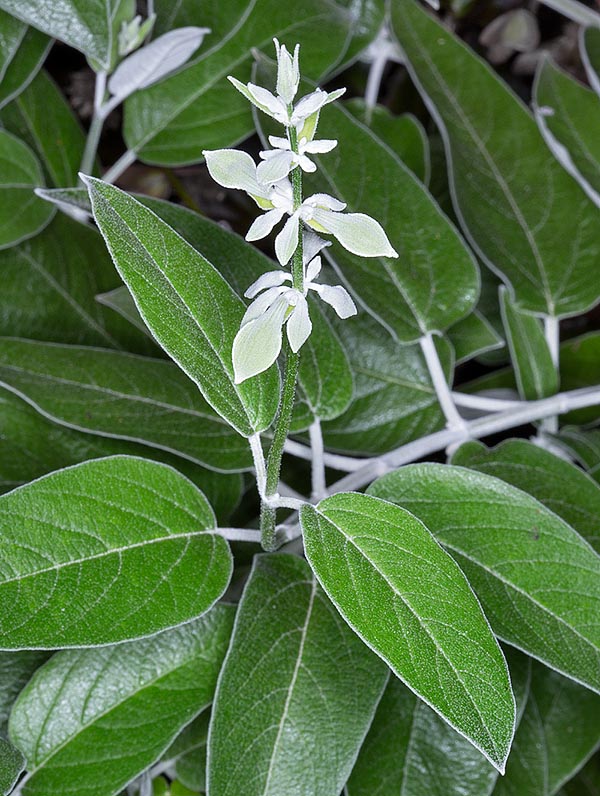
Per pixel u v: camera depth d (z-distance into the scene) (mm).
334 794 286
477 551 295
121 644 300
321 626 298
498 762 253
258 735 285
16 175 351
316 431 323
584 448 358
